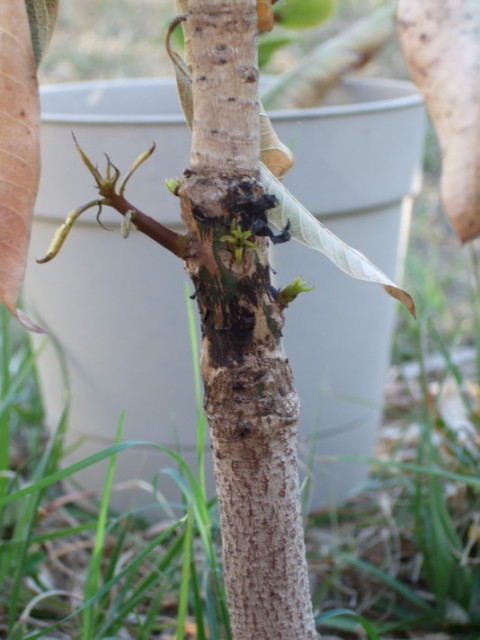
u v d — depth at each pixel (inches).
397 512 33.9
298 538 17.3
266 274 16.0
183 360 31.9
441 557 27.8
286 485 16.8
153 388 32.5
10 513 34.0
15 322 52.1
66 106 38.5
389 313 35.7
